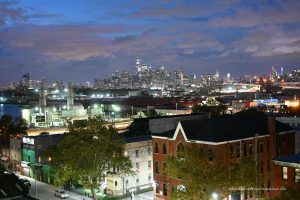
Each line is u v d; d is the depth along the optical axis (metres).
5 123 156.62
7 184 68.81
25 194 68.75
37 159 116.12
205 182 56.84
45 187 104.69
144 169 97.19
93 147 77.88
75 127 81.31
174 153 81.25
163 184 83.69
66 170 77.88
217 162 67.56
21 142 124.56
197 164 58.38
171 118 122.88
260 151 81.00
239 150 77.38
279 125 87.06
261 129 83.00
